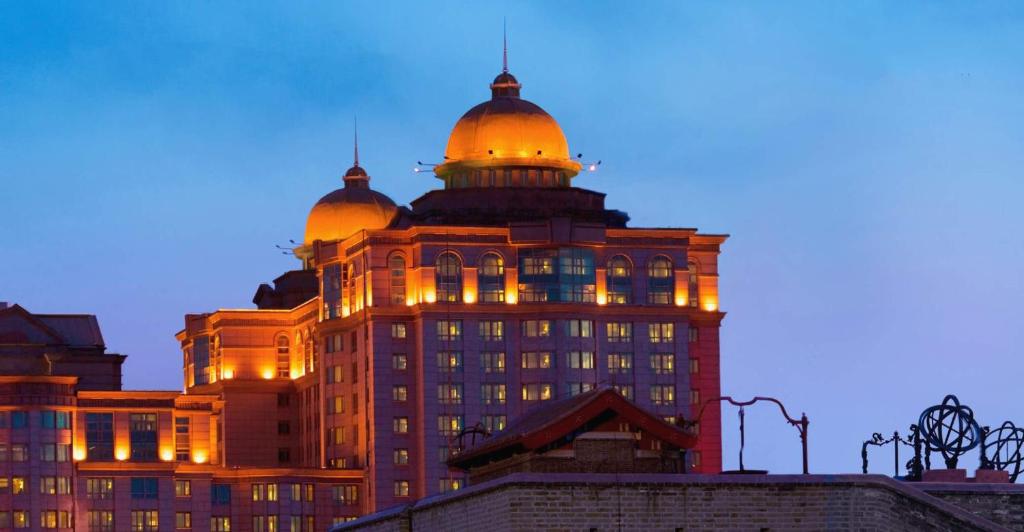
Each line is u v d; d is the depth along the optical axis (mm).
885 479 117375
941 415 144875
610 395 130500
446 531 124875
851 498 116938
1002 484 125938
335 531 143000
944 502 117688
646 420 131125
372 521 137250
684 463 131875
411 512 129750
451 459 143625
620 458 130750
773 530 116312
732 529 116250
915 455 141125
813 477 117000
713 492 116312
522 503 115250
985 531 117250
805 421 136250
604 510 115562
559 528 115062
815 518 116688
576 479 115625
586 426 130875
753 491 116562
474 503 120625
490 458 138000
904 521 117250
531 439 130125
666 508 115750
